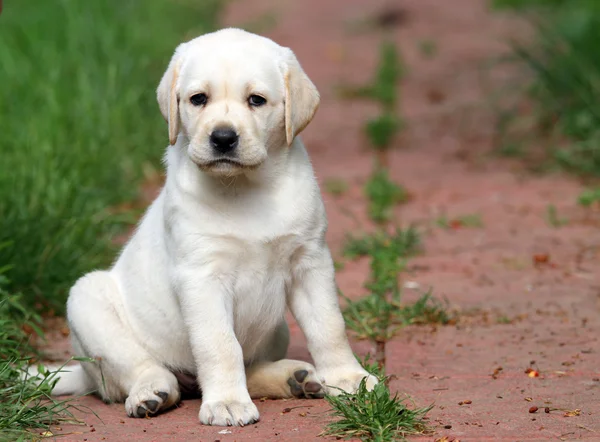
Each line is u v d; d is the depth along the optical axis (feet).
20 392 24.72
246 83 24.52
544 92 60.59
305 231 25.25
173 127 25.39
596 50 59.52
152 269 26.40
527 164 55.88
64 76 55.98
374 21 96.12
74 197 40.78
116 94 54.90
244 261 25.11
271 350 27.53
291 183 25.25
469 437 22.63
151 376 25.72
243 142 23.85
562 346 30.19
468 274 38.60
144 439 23.18
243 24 92.99
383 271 36.88
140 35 67.87
